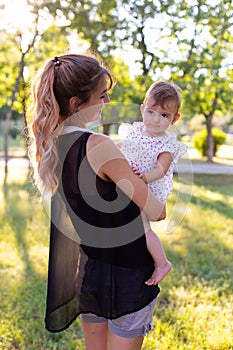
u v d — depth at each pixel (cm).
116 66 800
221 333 299
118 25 793
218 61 816
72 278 174
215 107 962
